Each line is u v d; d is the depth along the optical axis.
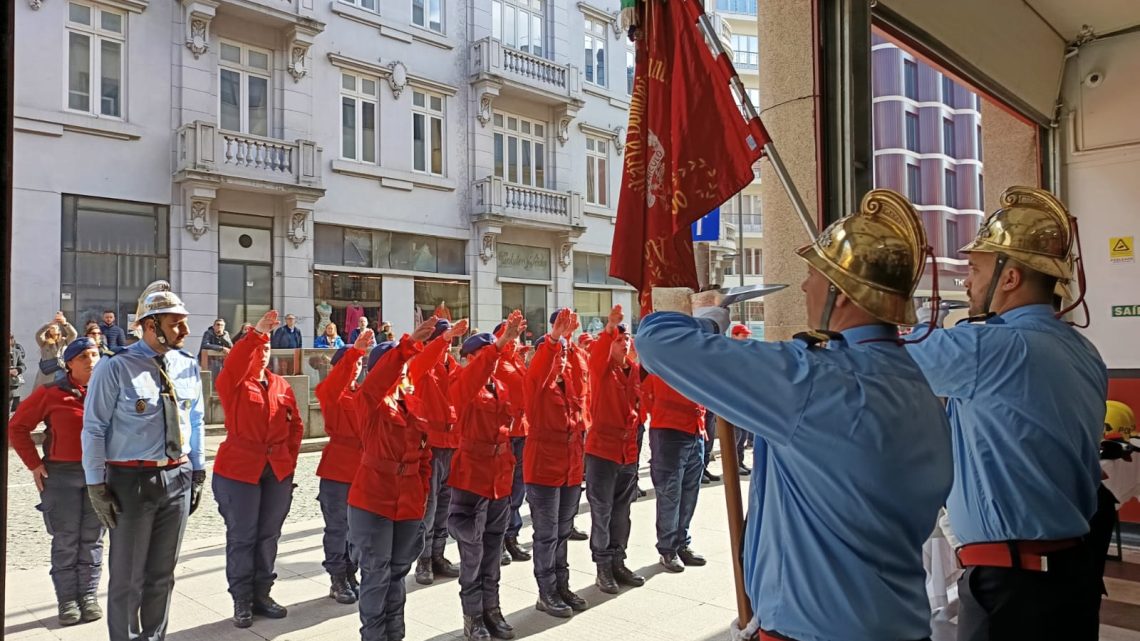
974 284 2.46
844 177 3.41
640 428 6.02
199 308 14.63
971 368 2.16
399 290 18.03
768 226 3.58
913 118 22.83
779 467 1.60
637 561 6.17
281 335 13.94
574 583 5.59
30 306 12.90
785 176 2.34
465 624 4.45
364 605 3.88
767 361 1.55
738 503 2.11
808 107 3.46
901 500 1.50
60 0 13.35
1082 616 2.11
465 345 5.52
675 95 2.55
